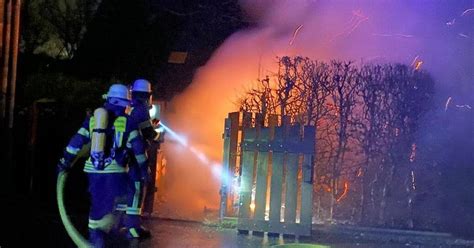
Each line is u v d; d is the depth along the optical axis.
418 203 10.87
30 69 16.73
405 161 10.64
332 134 10.81
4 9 11.88
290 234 9.44
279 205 9.53
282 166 9.56
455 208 11.02
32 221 9.77
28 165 12.19
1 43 11.84
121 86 8.48
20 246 8.14
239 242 8.96
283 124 9.67
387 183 10.64
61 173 8.50
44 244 8.32
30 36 18.12
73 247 8.23
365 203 10.70
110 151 8.23
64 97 13.22
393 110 10.69
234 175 10.25
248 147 9.73
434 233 9.77
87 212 10.73
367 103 10.74
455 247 9.20
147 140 8.92
